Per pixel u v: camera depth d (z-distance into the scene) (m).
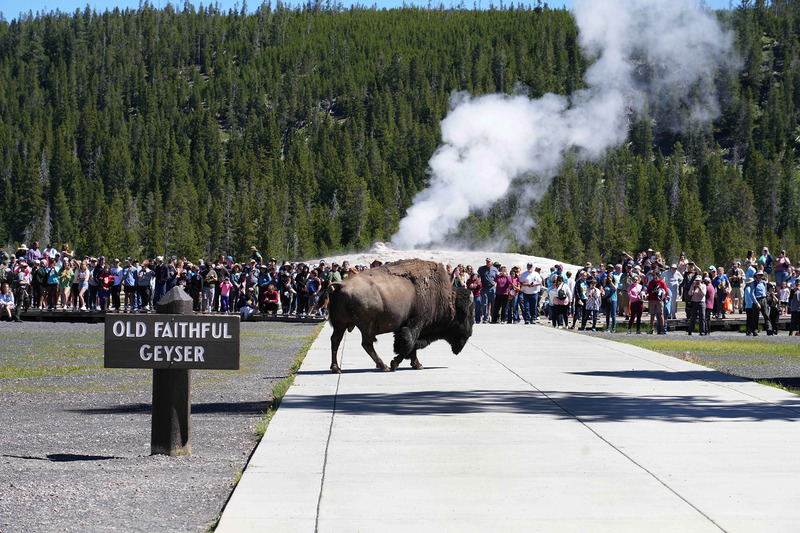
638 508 5.63
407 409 9.61
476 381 12.08
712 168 186.75
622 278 29.47
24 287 27.64
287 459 7.05
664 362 14.58
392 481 6.33
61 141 195.00
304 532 5.11
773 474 6.56
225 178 194.62
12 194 181.50
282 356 16.38
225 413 9.63
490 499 5.84
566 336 20.16
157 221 151.12
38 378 13.01
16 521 5.40
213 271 28.11
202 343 7.22
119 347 7.22
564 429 8.39
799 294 23.91
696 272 29.19
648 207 180.00
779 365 14.90
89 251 147.62
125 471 6.78
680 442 7.76
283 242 153.12
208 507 5.76
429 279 13.45
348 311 12.91
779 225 179.62
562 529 5.19
